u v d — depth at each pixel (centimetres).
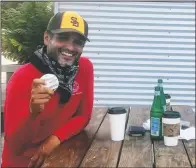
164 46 445
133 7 437
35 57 197
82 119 209
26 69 191
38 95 179
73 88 211
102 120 241
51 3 403
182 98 452
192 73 448
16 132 187
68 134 192
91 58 449
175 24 439
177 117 177
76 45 202
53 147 180
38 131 197
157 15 438
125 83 454
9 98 186
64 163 157
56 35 198
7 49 365
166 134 177
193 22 438
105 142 186
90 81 220
